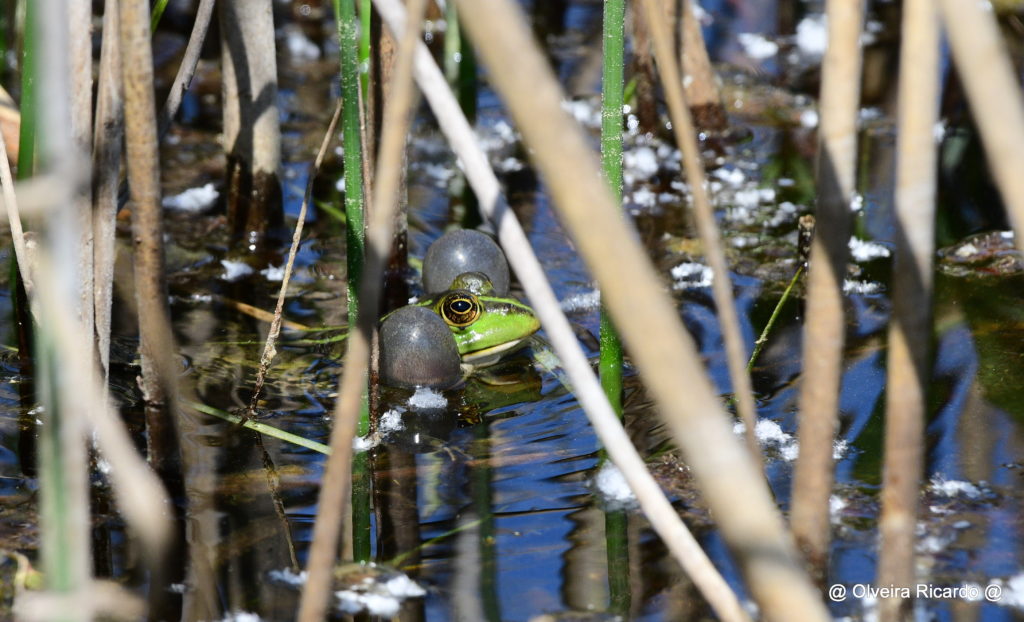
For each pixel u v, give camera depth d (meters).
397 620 4.76
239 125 9.25
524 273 3.57
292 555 5.29
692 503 5.69
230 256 9.16
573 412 6.96
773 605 2.69
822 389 3.88
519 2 15.88
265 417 6.72
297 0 15.51
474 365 7.80
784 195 10.34
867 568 5.07
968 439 6.16
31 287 5.51
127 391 6.88
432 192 10.56
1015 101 2.71
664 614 4.77
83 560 3.04
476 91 12.69
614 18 5.47
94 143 5.27
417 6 2.97
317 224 9.78
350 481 6.04
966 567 5.05
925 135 3.47
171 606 4.86
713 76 11.49
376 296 3.44
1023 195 2.72
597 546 5.35
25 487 5.79
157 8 5.99
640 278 2.38
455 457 6.34
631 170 10.91
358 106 5.67
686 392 2.52
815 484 4.02
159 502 5.71
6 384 6.88
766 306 8.15
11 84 11.55
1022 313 7.80
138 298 5.52
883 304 8.08
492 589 4.99
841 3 3.45
